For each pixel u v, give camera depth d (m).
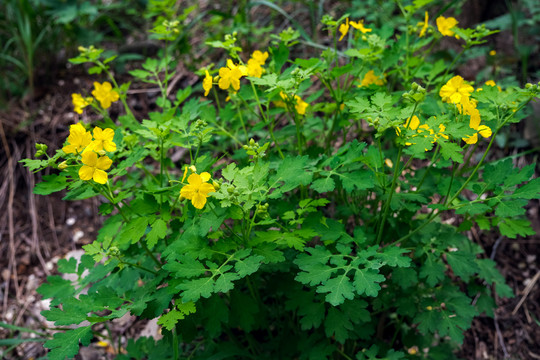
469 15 4.40
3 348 3.29
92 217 3.93
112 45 4.97
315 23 4.63
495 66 4.00
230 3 4.51
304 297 2.29
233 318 2.36
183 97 2.70
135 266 2.25
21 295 3.56
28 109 4.34
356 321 2.17
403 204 2.28
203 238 2.01
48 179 2.01
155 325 3.19
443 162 2.25
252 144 2.00
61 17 4.54
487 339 3.09
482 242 3.43
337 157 2.09
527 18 4.26
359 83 2.70
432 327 2.32
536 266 3.34
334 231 2.20
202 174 1.87
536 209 3.55
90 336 1.92
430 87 3.09
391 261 2.01
